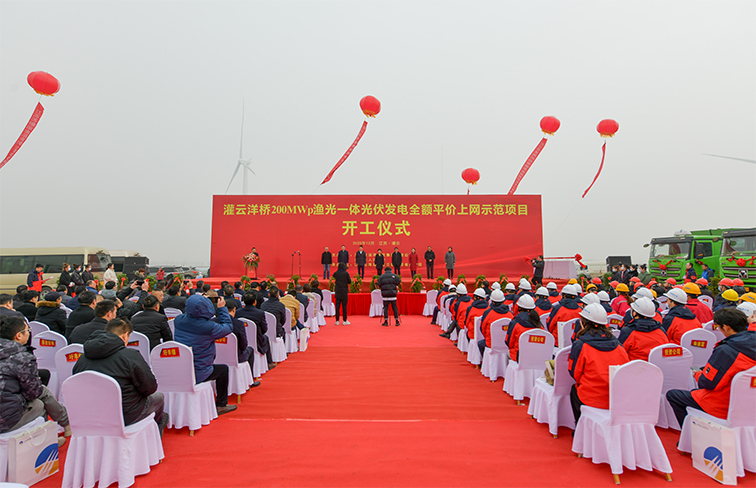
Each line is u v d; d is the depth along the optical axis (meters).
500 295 5.83
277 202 19.48
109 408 2.82
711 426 2.98
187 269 28.59
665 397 3.89
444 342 8.45
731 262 13.31
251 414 4.25
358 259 17.42
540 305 6.71
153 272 25.97
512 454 3.30
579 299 6.15
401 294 13.36
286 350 7.22
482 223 19.48
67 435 3.63
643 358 4.02
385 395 4.88
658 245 16.67
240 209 19.47
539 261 16.27
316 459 3.20
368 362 6.64
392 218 19.53
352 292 13.77
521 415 4.22
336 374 5.86
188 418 3.75
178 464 3.14
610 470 3.06
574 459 3.22
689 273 13.52
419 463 3.12
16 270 16.83
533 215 19.50
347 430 3.78
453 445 3.46
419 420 4.05
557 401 3.71
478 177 19.73
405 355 7.18
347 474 2.96
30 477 2.93
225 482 2.88
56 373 4.64
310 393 4.96
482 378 5.66
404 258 19.36
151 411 3.19
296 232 19.42
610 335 3.36
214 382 4.39
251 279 17.17
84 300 5.17
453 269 18.05
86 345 2.96
